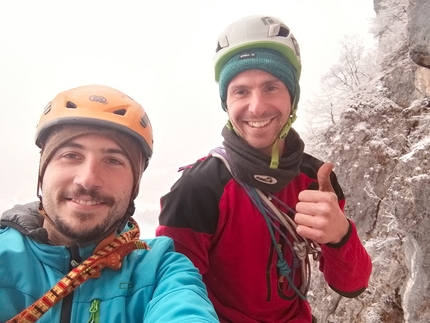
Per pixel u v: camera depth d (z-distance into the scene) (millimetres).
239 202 694
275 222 706
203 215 684
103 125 519
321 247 730
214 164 733
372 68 3064
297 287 762
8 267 481
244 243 687
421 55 1013
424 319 1246
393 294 1759
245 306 713
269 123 687
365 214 2084
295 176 711
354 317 1946
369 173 2084
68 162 513
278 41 671
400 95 2246
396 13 2617
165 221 700
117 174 530
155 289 508
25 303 464
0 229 543
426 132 1894
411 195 1298
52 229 542
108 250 504
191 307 434
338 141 2326
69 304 468
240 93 700
